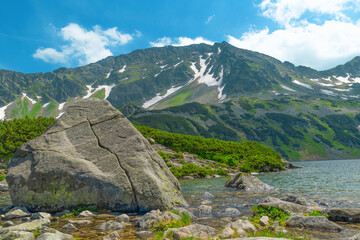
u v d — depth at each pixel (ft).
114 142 44.98
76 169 40.47
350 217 29.48
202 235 23.73
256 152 199.82
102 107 51.08
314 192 58.49
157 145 173.06
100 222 32.12
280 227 26.53
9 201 54.70
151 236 24.67
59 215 37.47
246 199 51.34
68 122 48.83
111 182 39.17
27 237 23.39
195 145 177.68
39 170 41.11
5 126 159.33
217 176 132.77
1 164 130.82
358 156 629.51
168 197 40.60
